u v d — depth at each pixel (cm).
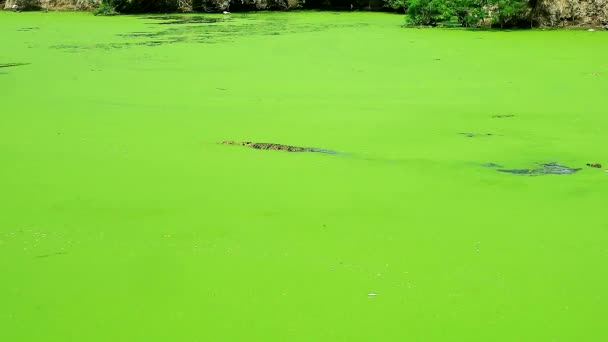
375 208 493
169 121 730
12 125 712
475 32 1522
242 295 372
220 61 1128
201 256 419
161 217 479
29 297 372
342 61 1127
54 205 500
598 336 332
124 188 532
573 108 789
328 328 339
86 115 755
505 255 419
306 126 709
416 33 1508
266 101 826
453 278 390
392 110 780
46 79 966
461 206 498
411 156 614
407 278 390
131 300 368
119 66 1077
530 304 362
